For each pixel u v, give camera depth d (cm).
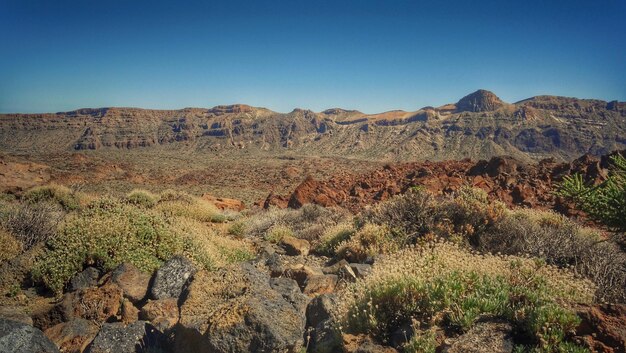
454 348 427
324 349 514
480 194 1209
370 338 500
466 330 461
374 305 535
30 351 512
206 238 1141
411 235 1061
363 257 1023
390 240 1052
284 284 689
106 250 823
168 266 743
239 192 6481
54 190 1803
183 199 1858
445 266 616
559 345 412
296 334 543
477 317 476
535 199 1966
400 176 3378
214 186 7631
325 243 1278
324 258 1180
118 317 673
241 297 588
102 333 562
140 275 756
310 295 758
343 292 654
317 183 2886
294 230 1678
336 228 1327
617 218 652
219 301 623
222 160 17050
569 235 928
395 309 536
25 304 729
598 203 671
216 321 532
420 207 1121
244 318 529
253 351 512
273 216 1953
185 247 946
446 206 1118
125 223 931
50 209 1136
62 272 784
